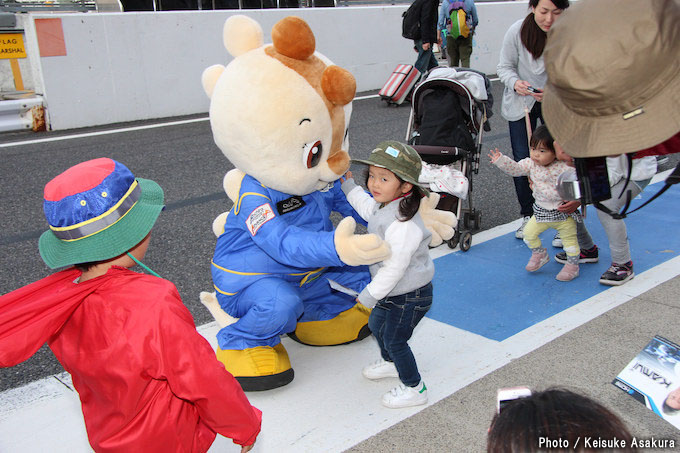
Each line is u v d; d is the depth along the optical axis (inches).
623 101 48.8
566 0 172.9
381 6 470.0
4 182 259.4
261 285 123.4
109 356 66.2
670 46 46.9
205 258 190.9
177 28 378.0
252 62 114.5
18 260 188.7
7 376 133.2
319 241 109.0
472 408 116.9
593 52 47.9
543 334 143.2
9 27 360.5
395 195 109.7
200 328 150.5
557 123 54.3
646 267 177.3
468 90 187.9
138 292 67.9
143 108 377.7
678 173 59.7
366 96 455.5
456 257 192.9
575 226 169.3
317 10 435.2
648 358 111.8
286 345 146.4
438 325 150.6
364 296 107.7
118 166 71.9
